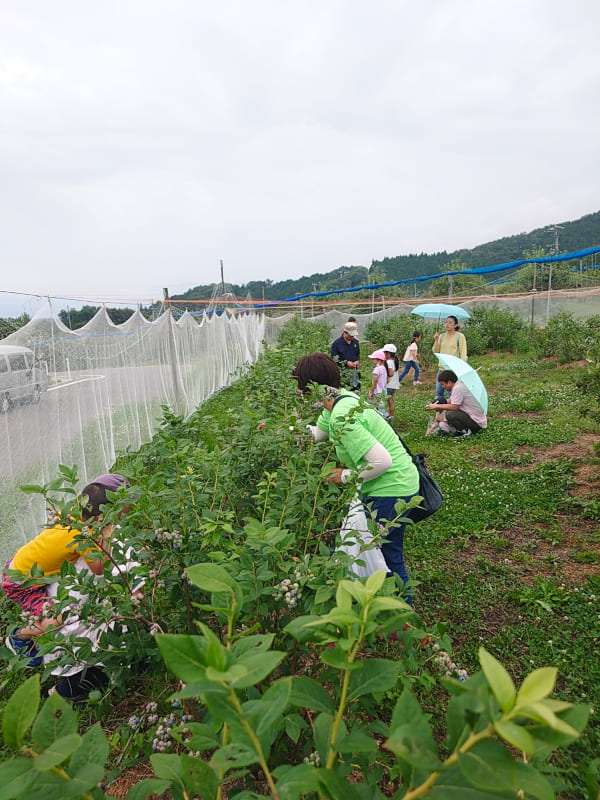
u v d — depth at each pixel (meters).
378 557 2.93
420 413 9.94
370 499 2.99
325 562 1.79
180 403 8.98
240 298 25.92
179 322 9.28
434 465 6.73
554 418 8.50
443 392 8.97
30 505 4.14
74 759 0.87
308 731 1.83
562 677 2.95
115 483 2.72
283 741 1.80
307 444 3.15
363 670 1.06
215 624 2.42
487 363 16.67
